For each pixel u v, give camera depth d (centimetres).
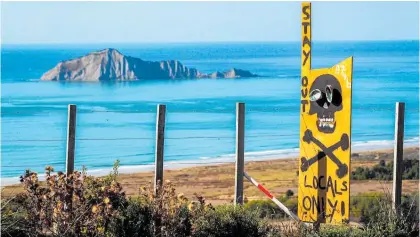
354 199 1695
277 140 6331
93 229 1227
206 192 2912
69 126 1416
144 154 6228
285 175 3606
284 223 1399
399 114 1438
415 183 2359
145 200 1285
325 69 1347
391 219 1356
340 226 1324
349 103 1308
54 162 5650
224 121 8212
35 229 1237
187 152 6241
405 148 4441
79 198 1256
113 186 1278
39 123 7888
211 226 1274
